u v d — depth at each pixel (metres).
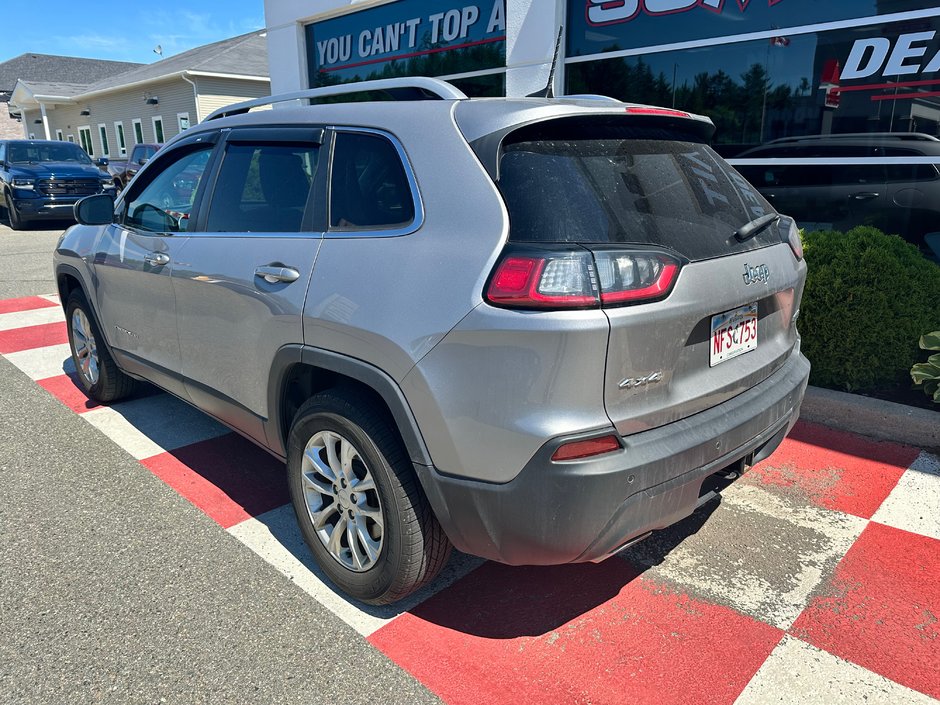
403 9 9.47
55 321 7.18
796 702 2.23
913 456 3.86
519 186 2.21
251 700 2.25
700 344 2.32
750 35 6.20
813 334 4.36
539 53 7.56
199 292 3.24
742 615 2.64
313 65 11.11
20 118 43.62
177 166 3.68
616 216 2.21
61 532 3.22
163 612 2.67
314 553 2.86
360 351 2.43
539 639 2.53
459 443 2.20
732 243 2.50
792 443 4.06
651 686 2.30
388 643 2.51
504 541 2.22
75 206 3.95
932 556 2.96
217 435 4.34
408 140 2.50
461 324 2.15
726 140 6.58
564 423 2.04
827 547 3.05
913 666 2.37
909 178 5.66
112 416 4.65
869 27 5.60
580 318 1.99
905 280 4.21
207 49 30.92
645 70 6.95
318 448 2.78
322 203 2.75
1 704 2.23
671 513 2.26
